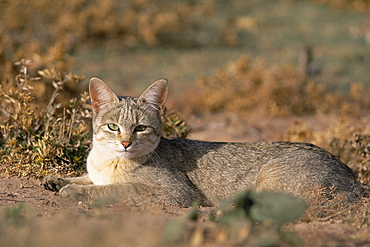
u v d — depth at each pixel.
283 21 47.78
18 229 8.55
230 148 14.14
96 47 38.75
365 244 8.85
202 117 27.98
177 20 42.06
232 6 50.06
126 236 8.09
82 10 40.53
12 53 32.34
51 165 15.02
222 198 13.65
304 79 31.25
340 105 29.83
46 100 19.47
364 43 43.69
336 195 12.75
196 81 32.88
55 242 7.83
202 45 41.56
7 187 13.16
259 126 26.78
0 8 38.75
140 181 13.16
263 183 13.31
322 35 45.00
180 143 14.23
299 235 9.25
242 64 30.88
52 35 38.12
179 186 13.31
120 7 42.53
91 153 13.79
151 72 35.16
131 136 12.98
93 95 13.59
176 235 8.02
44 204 11.79
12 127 16.05
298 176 13.14
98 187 12.72
